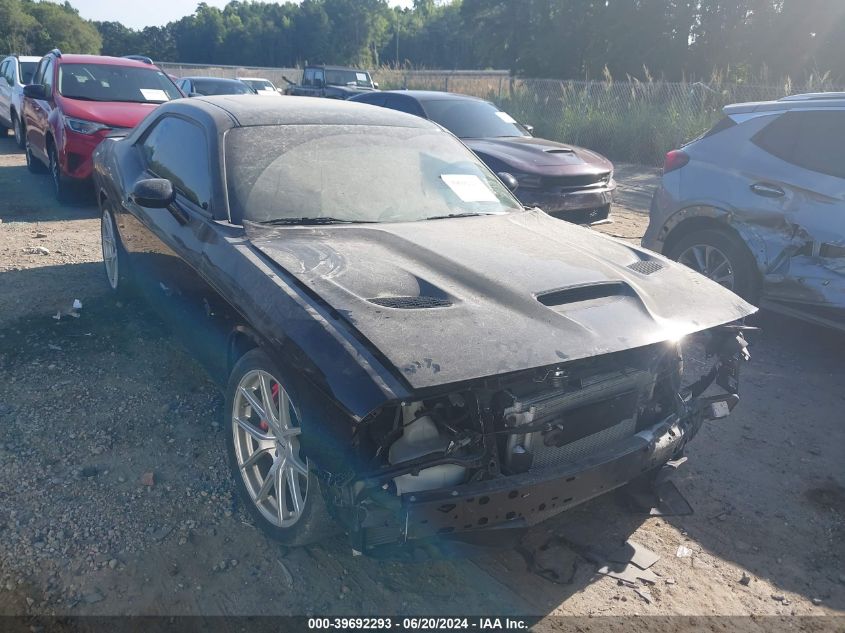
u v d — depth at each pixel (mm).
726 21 29016
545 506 2537
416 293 2801
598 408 2791
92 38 97625
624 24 31406
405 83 25688
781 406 4500
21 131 12688
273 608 2645
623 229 9109
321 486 2469
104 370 4391
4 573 2723
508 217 4043
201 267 3398
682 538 3180
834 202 4938
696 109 16641
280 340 2598
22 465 3383
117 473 3377
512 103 19641
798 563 3062
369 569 2879
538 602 2748
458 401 2520
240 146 3764
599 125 17234
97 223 8078
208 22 112188
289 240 3270
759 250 5324
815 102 5219
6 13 87188
